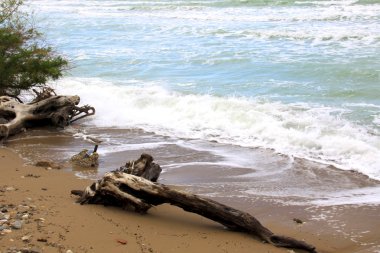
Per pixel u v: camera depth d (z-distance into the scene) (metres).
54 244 7.31
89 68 24.44
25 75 17.14
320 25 31.36
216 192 10.54
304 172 11.75
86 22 39.97
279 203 9.90
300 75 20.80
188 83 20.67
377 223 8.86
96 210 8.89
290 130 14.42
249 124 15.35
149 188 8.74
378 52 23.73
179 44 29.30
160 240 7.80
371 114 15.36
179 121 16.55
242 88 19.38
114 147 14.12
